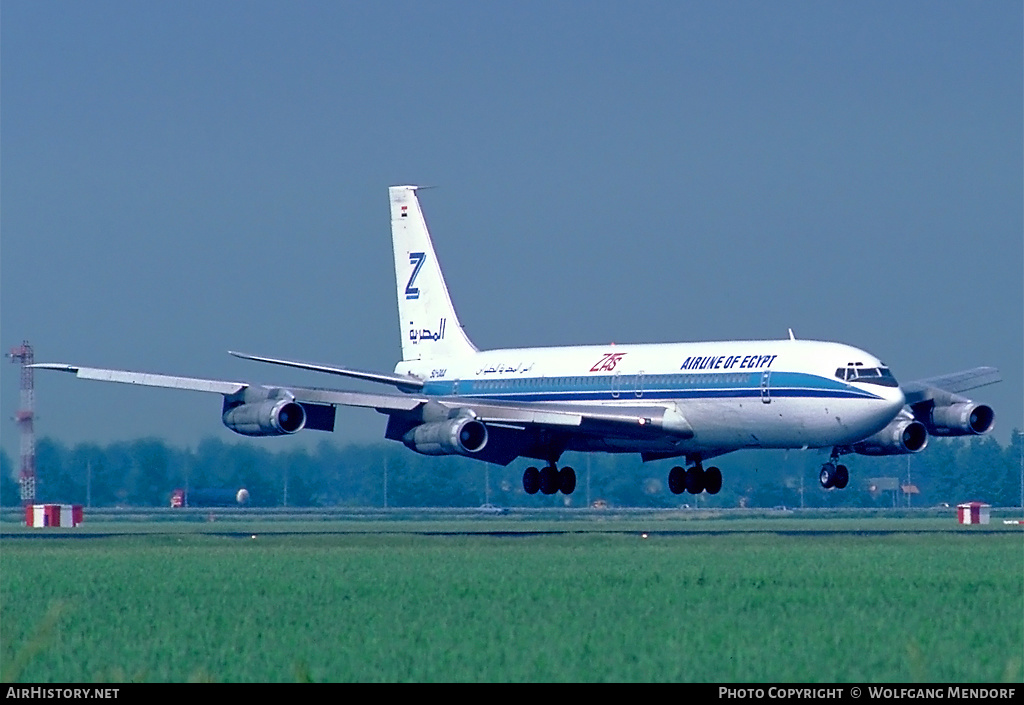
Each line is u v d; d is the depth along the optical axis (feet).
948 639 365.20
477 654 345.72
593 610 424.87
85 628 396.16
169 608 440.45
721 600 447.42
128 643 368.68
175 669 333.21
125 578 543.80
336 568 584.40
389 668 330.54
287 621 405.59
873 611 419.13
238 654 350.84
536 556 646.74
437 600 455.22
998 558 620.49
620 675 320.70
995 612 416.05
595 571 555.69
